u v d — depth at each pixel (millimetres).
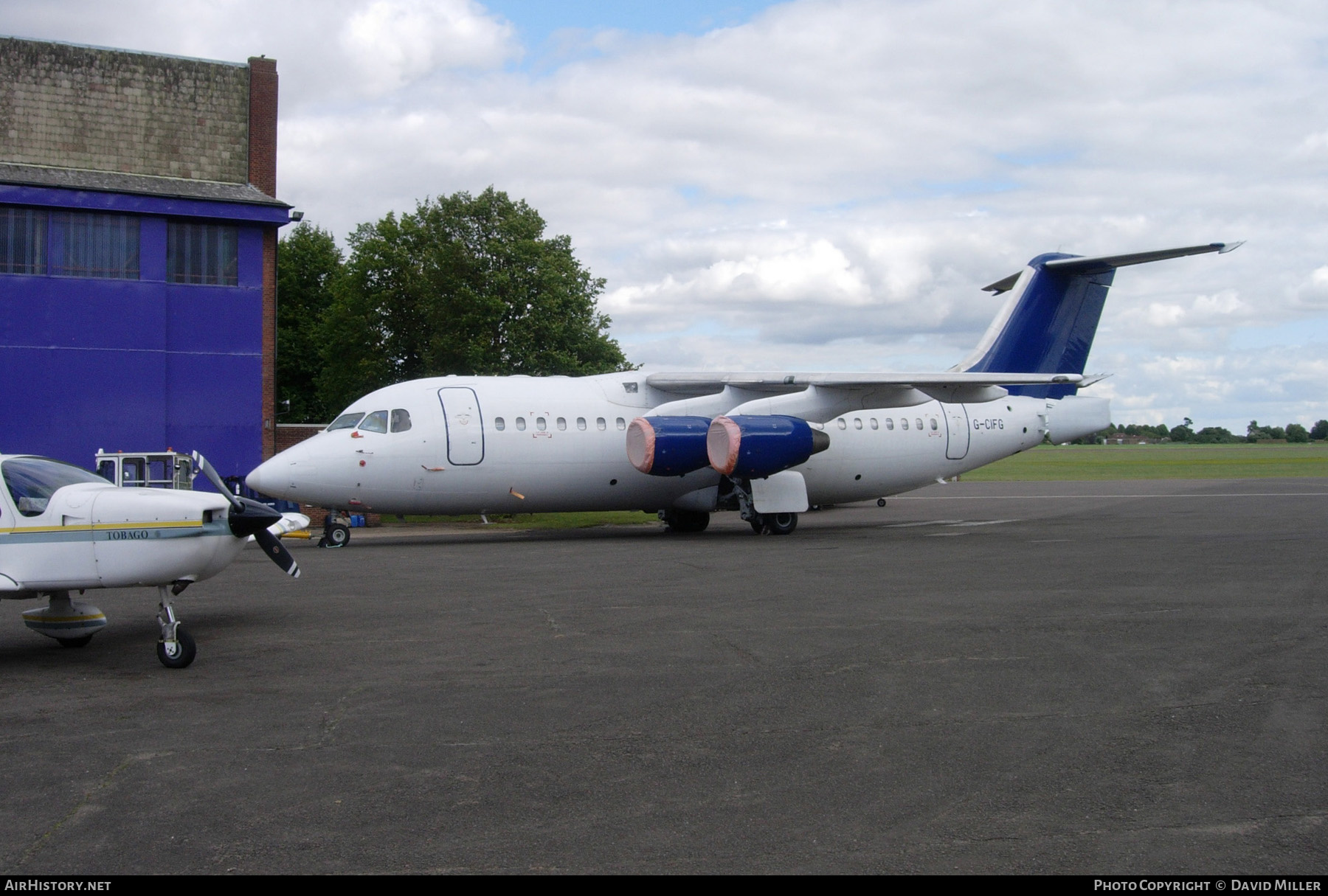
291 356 53938
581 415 21531
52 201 23844
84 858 4793
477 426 20469
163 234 25109
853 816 5238
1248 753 6227
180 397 25391
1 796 5621
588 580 14188
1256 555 16781
